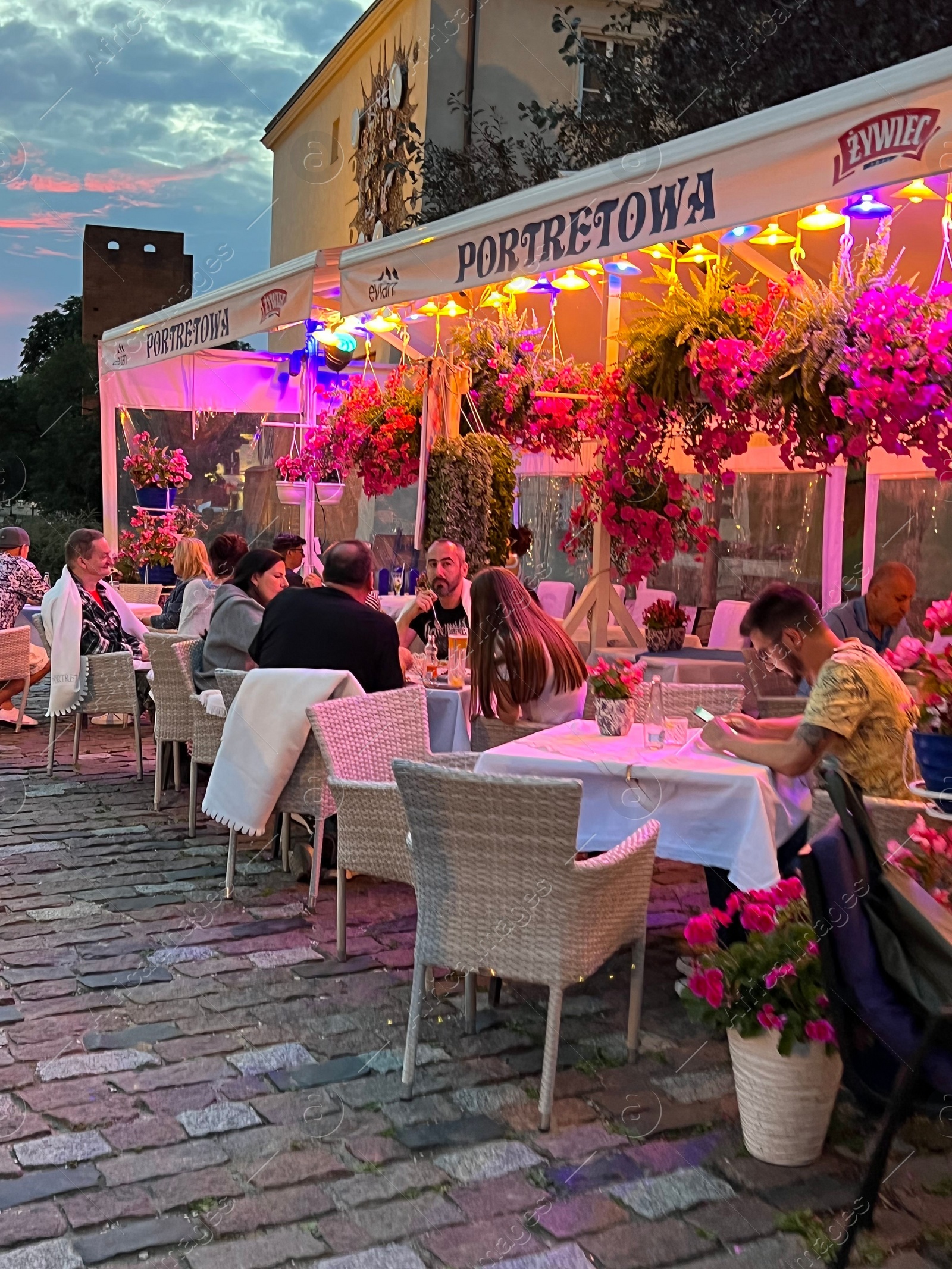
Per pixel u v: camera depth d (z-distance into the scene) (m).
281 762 4.64
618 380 5.23
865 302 4.16
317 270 6.29
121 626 7.23
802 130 3.29
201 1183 2.72
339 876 4.13
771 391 4.48
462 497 6.80
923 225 4.94
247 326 6.82
